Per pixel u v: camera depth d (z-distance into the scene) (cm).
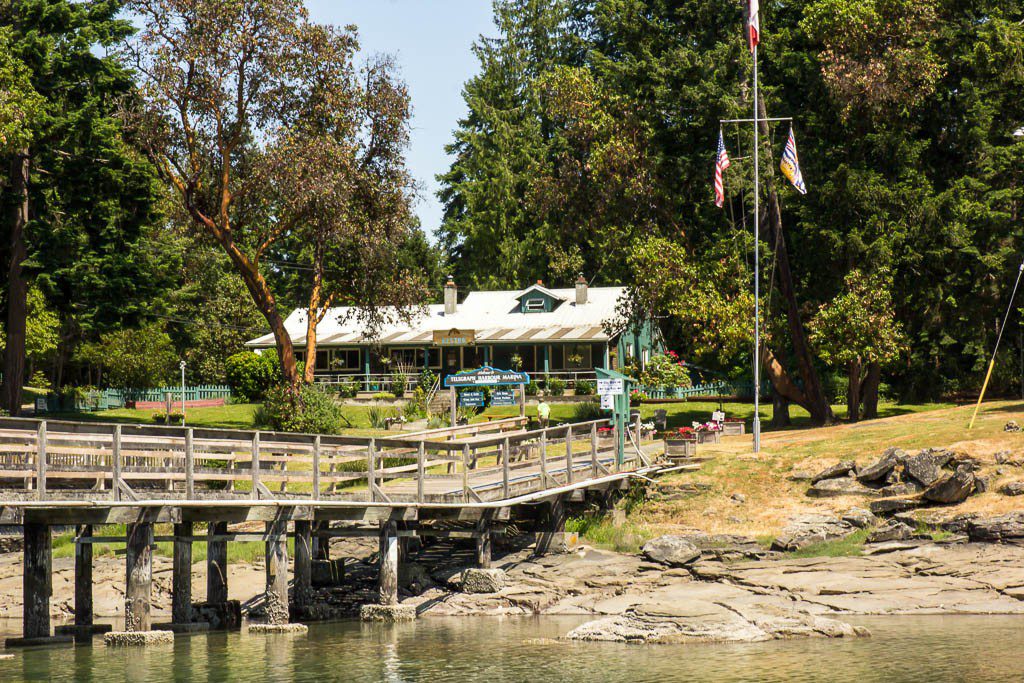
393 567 2680
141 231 5512
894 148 4984
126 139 5088
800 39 5250
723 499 3516
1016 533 2916
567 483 3291
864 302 4734
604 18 5519
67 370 8431
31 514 2194
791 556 3070
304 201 4994
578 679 1912
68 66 5159
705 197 5194
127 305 5294
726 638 2275
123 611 2886
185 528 2558
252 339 8912
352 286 5712
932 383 6594
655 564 3034
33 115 4575
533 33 9356
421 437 3844
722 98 4838
